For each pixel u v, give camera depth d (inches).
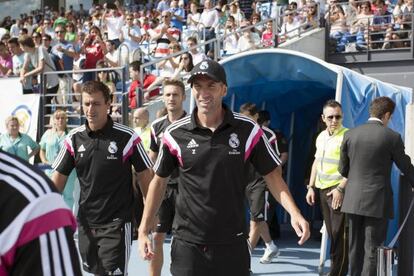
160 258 246.2
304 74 338.6
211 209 158.2
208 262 159.3
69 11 1001.5
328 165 280.1
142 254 168.9
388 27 603.2
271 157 163.8
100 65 554.3
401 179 234.5
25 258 69.2
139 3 1012.5
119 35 685.3
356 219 248.8
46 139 403.5
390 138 239.5
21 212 68.8
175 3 801.6
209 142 158.2
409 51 565.0
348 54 587.2
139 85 456.1
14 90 511.8
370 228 243.0
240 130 159.9
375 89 314.8
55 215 71.3
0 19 1150.3
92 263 199.9
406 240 222.4
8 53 601.9
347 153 249.6
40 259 69.5
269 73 352.8
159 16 780.0
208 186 157.9
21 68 542.9
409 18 599.2
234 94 385.1
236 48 591.2
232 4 712.4
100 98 197.3
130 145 199.9
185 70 493.4
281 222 454.9
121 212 199.8
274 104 418.9
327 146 282.0
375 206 240.1
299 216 158.7
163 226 243.6
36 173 72.7
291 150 438.6
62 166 203.5
